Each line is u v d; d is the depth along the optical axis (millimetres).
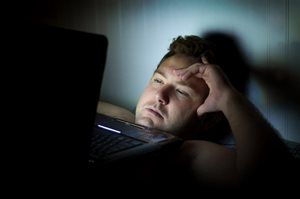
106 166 670
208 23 1188
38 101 464
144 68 1370
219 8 1154
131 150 743
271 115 1101
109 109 1316
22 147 475
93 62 488
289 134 1076
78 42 469
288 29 1024
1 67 429
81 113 509
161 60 1218
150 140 815
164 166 871
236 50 1139
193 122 1079
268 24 1061
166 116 1065
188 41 1153
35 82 453
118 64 1438
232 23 1135
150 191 828
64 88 476
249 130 795
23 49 436
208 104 982
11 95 443
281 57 1052
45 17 1554
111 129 885
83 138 533
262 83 1103
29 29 437
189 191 847
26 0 1546
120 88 1455
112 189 740
